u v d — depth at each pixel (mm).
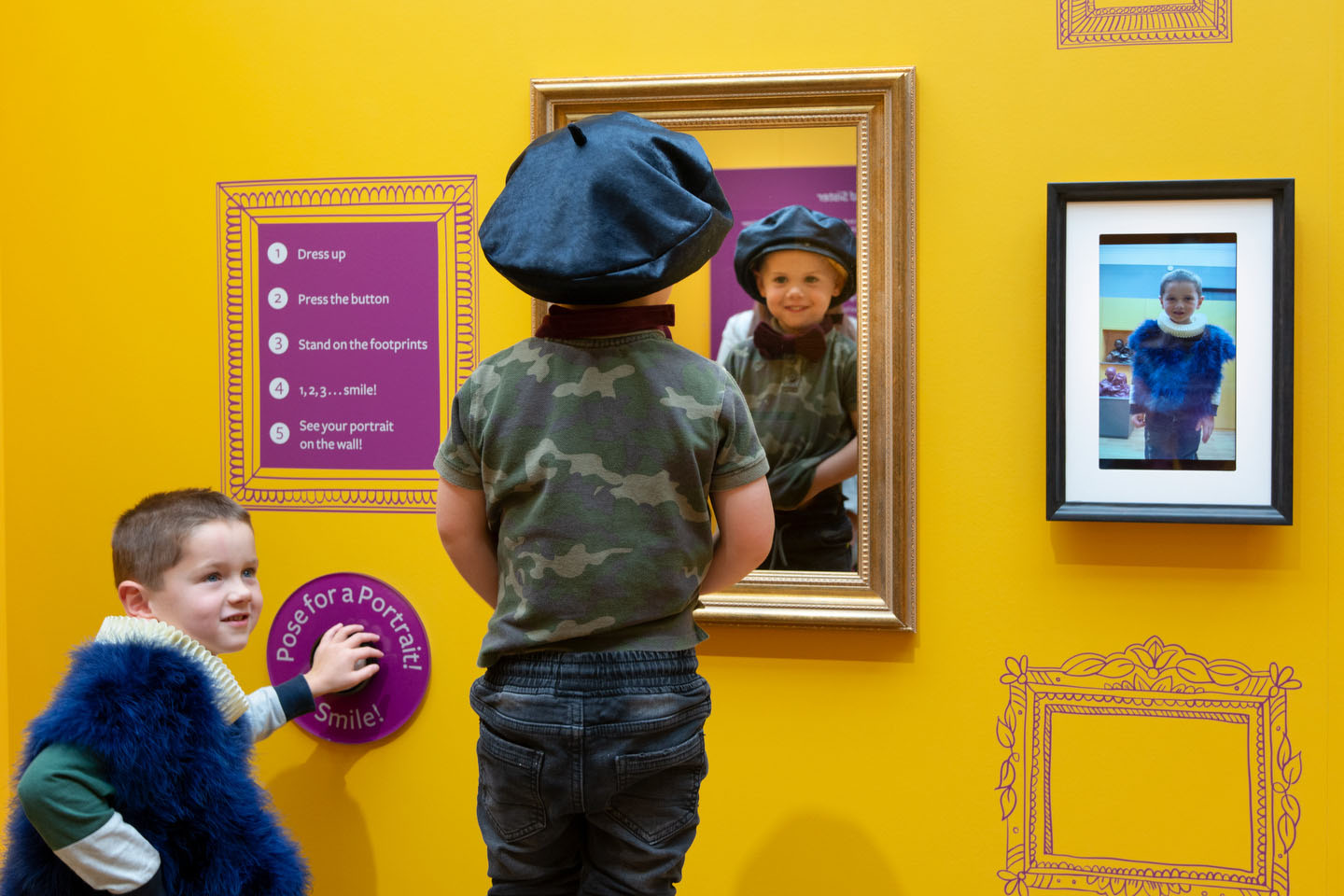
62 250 1837
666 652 1154
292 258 1778
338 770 1777
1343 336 1560
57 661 1854
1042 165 1611
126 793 1232
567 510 1133
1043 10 1607
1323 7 1558
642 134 1158
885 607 1622
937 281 1635
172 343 1814
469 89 1731
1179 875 1605
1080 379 1602
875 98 1617
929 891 1648
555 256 1093
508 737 1155
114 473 1833
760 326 1663
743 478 1203
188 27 1798
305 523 1785
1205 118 1582
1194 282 1578
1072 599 1617
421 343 1752
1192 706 1599
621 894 1171
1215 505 1577
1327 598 1568
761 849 1680
